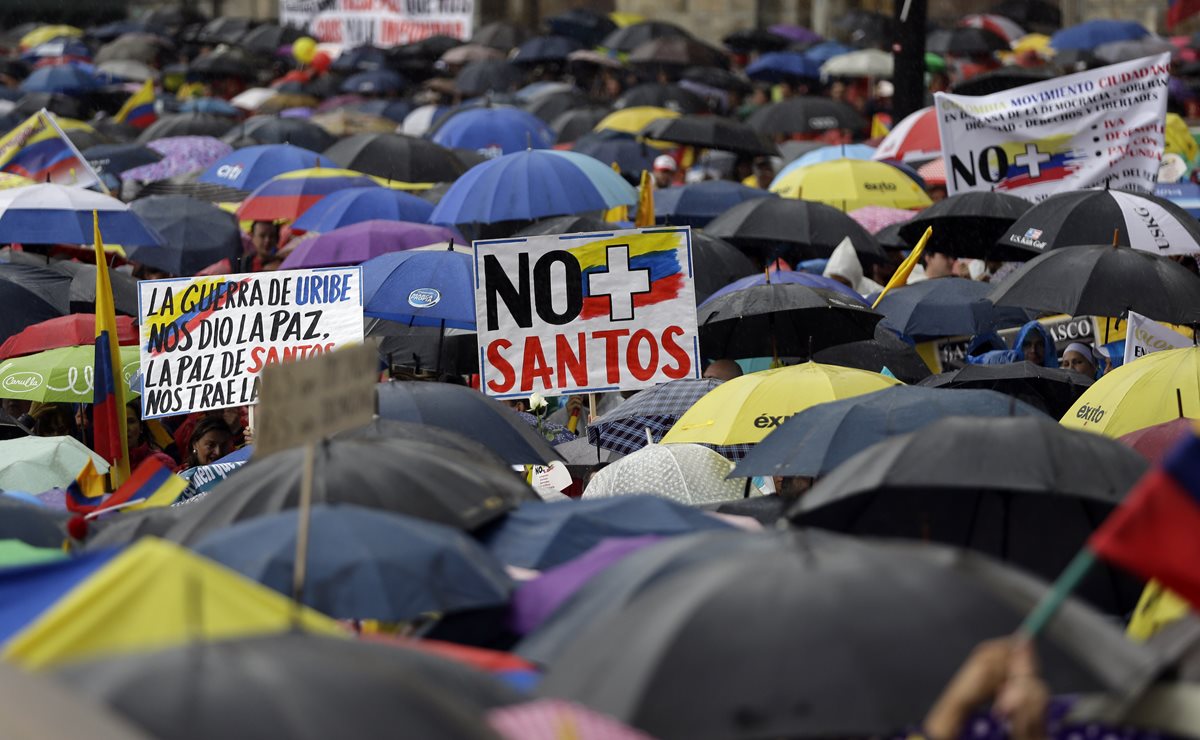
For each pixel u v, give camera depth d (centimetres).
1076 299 2984
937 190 5297
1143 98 4044
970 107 4125
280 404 1342
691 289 2834
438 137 6059
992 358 3444
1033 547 1817
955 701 1053
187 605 1201
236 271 4688
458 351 3469
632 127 6356
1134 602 1816
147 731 966
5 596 1405
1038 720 1034
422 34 10625
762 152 5700
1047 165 4100
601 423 2844
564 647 1288
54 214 4122
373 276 3225
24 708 942
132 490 2180
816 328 3309
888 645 1121
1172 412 2530
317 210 4591
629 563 1408
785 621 1136
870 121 8281
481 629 1570
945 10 12375
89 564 1423
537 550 1722
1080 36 9019
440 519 1694
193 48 11069
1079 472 1672
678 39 8831
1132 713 1153
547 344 2834
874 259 4303
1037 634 1134
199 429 3053
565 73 9475
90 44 11438
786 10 13250
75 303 3800
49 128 4559
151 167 6131
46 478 2791
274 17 14262
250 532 1534
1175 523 1046
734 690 1112
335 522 1537
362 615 1468
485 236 4344
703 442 2495
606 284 2834
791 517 1716
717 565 1202
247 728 970
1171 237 3450
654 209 4791
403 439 1906
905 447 1700
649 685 1129
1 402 3606
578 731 1084
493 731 1033
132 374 3297
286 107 8731
